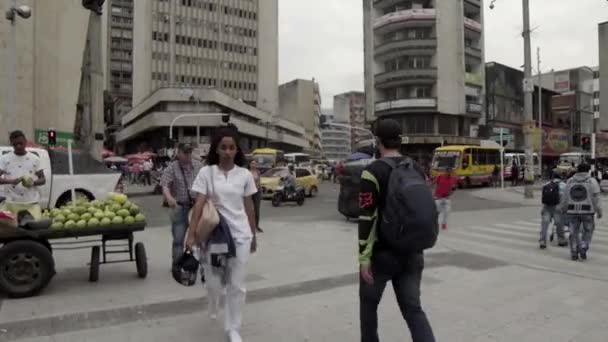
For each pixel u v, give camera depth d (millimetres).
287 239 10094
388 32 61562
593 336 4441
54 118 27125
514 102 67375
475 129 62656
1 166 6316
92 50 20125
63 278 6520
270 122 86000
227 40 96062
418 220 3068
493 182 38469
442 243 9797
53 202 12359
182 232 6383
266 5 101188
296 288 6066
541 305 5414
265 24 100938
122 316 4945
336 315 5008
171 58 90250
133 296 5648
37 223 5695
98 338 4336
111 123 74250
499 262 7871
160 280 6422
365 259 3277
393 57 60281
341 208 13258
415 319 3342
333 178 43625
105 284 6203
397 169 3250
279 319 4883
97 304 5336
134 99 94188
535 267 7500
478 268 7379
